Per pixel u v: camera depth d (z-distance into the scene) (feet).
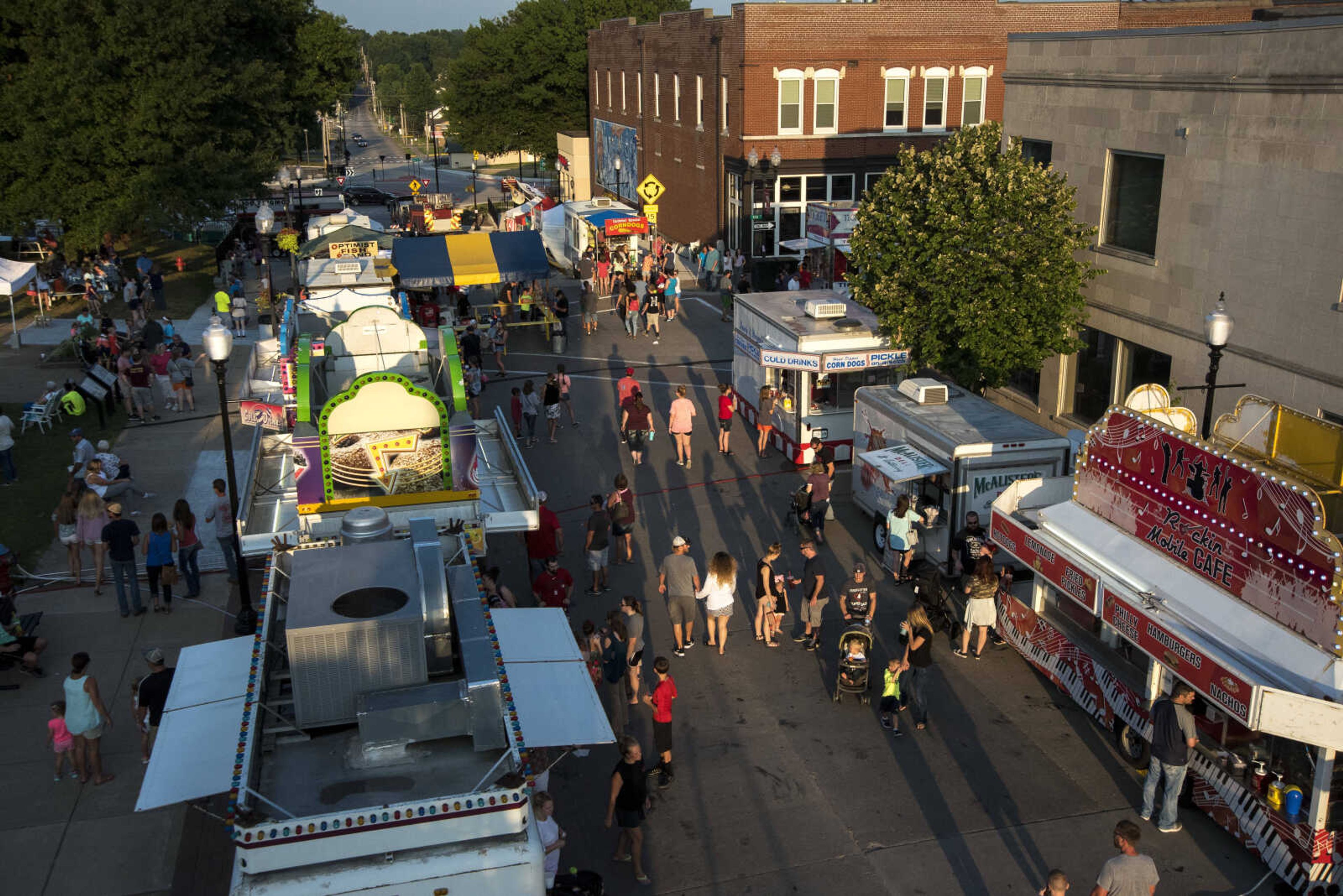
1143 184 63.67
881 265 66.64
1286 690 31.55
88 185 120.57
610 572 57.93
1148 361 64.75
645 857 35.50
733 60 133.08
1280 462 42.80
